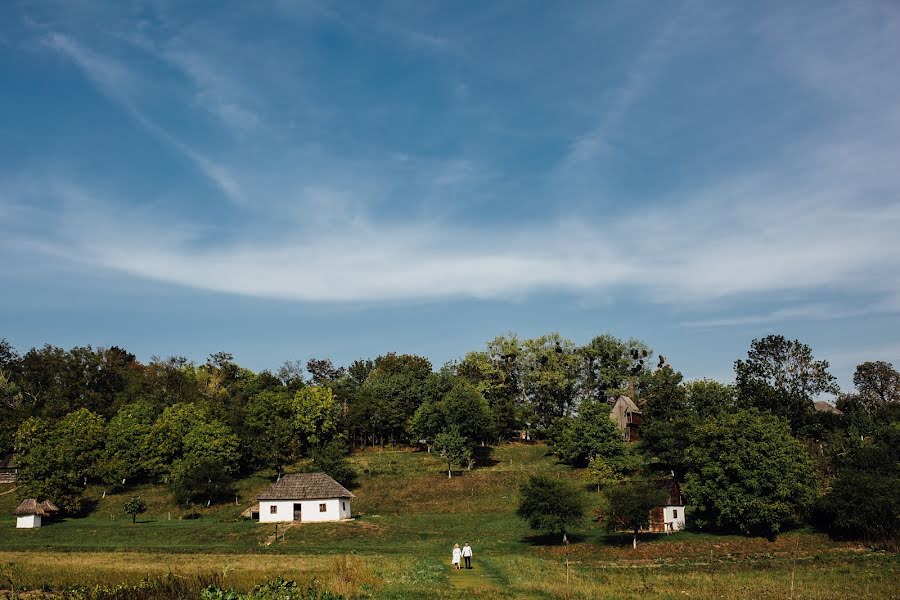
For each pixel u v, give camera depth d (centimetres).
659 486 7469
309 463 11825
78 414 10912
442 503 9250
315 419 12612
